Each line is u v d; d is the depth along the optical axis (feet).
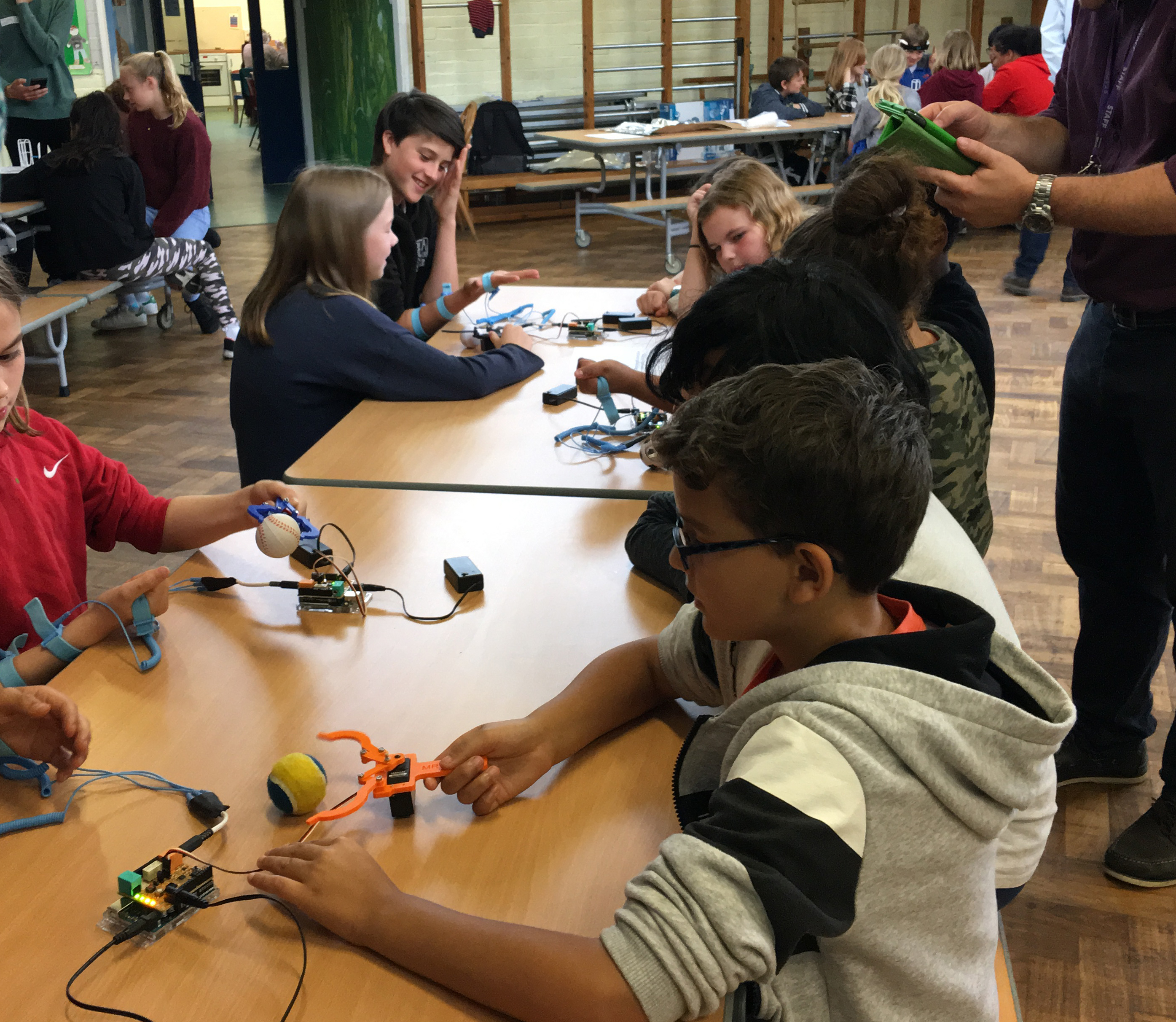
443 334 9.30
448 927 2.73
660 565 4.67
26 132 20.22
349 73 30.22
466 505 5.62
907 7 33.27
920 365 3.70
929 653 2.65
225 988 2.72
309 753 3.63
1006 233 25.95
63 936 2.88
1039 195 5.11
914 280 4.35
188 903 2.93
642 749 3.71
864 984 2.73
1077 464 6.51
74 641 4.25
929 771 2.53
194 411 14.79
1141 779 7.34
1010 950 6.05
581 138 23.59
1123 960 5.98
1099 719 7.19
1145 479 6.32
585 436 6.60
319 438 7.40
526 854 3.19
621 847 3.23
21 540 4.76
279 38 39.11
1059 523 6.84
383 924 2.79
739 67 31.53
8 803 3.41
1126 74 5.43
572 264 23.89
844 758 2.52
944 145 5.22
